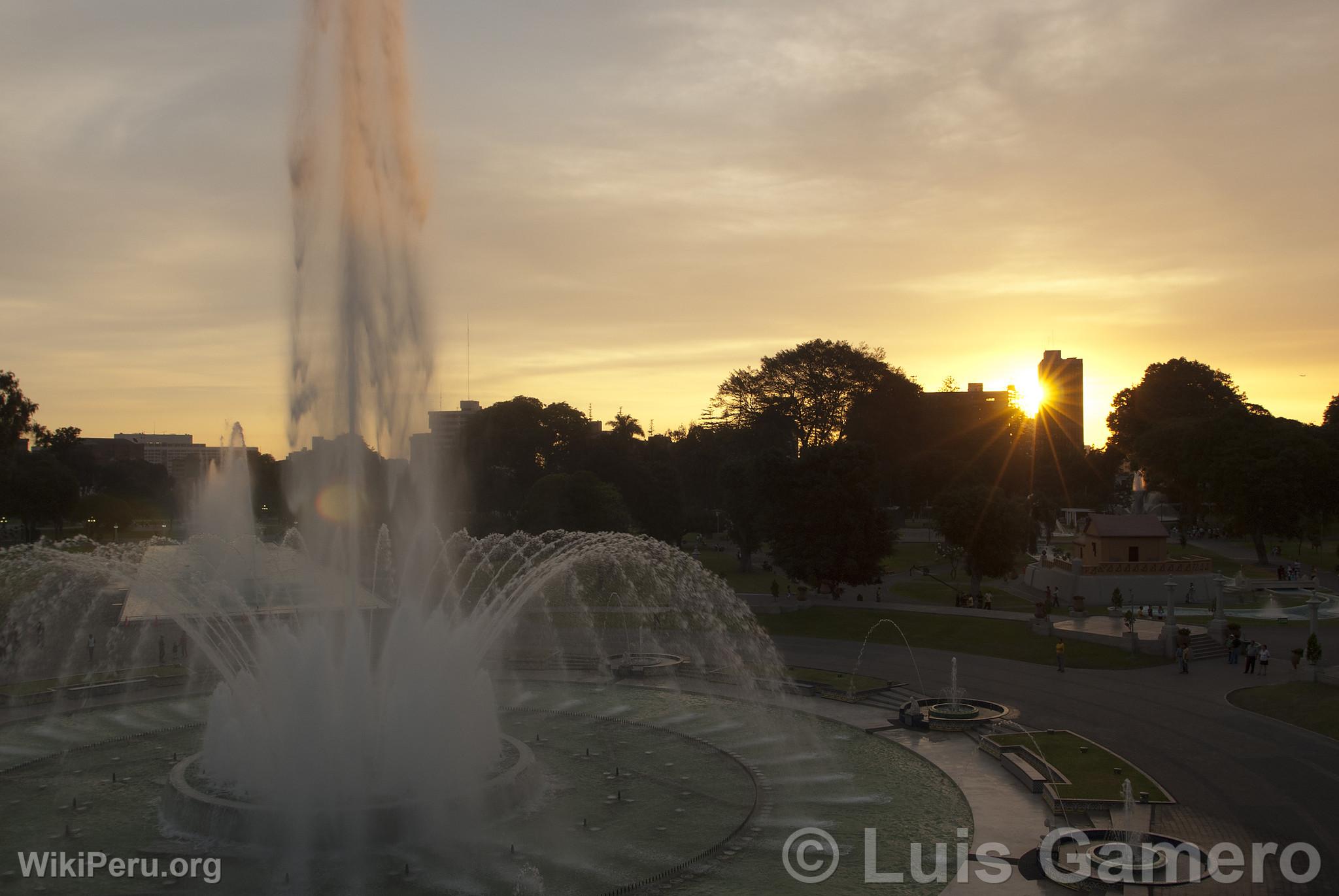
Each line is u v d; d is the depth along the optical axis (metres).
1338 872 29.34
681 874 29.50
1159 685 55.00
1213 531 144.75
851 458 86.88
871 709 50.75
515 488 142.25
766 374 144.38
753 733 45.94
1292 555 123.12
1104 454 178.62
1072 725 46.41
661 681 57.06
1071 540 149.38
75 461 198.50
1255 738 43.84
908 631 71.81
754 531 112.69
